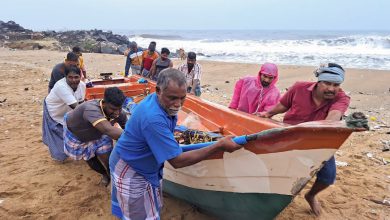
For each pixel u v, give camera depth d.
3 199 4.69
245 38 68.00
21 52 31.36
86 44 37.91
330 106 3.79
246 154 3.27
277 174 3.21
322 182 4.03
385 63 21.77
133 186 3.10
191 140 4.66
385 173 5.49
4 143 6.75
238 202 3.64
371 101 11.43
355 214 4.38
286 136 2.99
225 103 10.75
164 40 69.62
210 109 5.69
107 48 35.88
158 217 3.31
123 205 3.19
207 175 3.67
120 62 23.59
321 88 3.65
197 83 7.78
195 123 5.83
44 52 31.66
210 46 45.06
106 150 4.74
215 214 4.14
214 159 3.49
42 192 4.89
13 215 4.34
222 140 3.04
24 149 6.46
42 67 19.08
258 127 4.53
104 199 4.76
